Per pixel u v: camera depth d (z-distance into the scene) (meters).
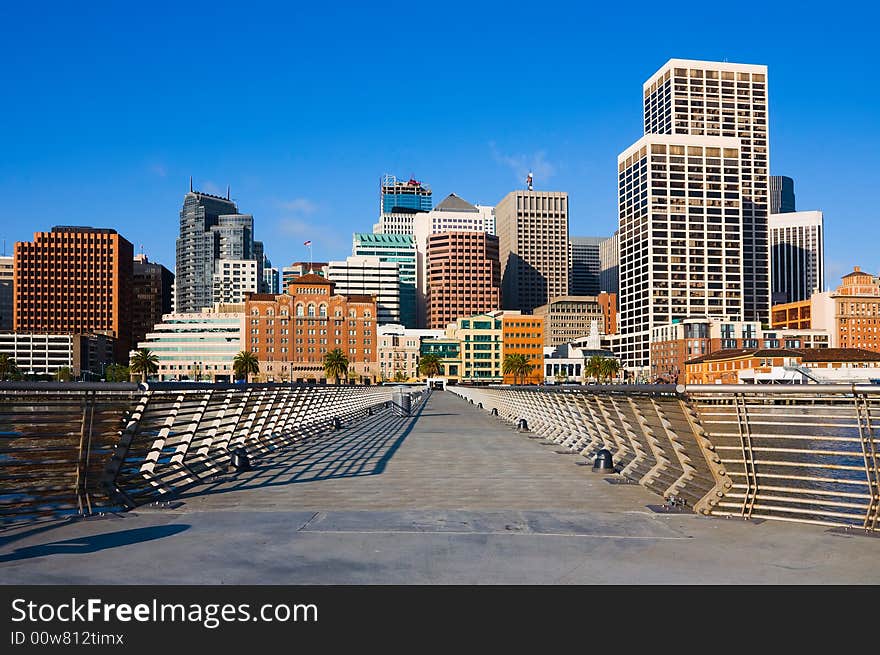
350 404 36.50
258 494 11.72
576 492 11.99
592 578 6.70
